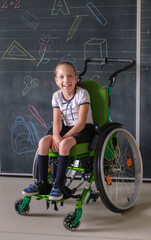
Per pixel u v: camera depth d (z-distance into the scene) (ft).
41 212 6.51
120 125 6.77
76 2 8.41
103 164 6.46
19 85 8.83
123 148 8.60
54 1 8.48
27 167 8.98
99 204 7.02
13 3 8.63
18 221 6.07
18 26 8.67
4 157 9.02
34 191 5.95
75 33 8.50
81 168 6.59
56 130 6.40
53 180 6.33
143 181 8.60
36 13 8.57
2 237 5.40
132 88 8.45
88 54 8.52
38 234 5.52
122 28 8.32
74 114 6.54
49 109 8.79
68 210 6.63
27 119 8.89
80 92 6.47
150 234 5.53
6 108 8.93
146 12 8.20
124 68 6.73
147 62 8.34
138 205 6.91
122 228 5.77
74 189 6.48
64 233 5.57
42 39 8.62
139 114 8.48
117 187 7.57
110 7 8.30
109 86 6.77
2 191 7.79
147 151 8.53
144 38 8.28
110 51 8.43
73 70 6.40
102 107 6.72
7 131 8.98
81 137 6.09
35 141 8.90
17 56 8.75
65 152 5.78
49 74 8.69
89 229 5.74
